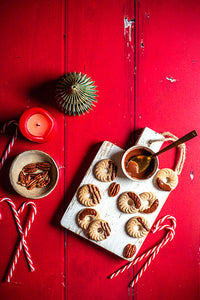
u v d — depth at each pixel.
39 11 0.72
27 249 0.70
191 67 0.76
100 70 0.74
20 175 0.68
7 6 0.72
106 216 0.70
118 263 0.73
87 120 0.73
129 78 0.75
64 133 0.73
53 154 0.72
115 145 0.71
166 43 0.76
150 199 0.71
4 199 0.69
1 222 0.71
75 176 0.73
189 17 0.76
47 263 0.72
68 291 0.72
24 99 0.72
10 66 0.72
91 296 0.73
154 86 0.75
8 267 0.71
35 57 0.72
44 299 0.72
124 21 0.75
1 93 0.71
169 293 0.75
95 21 0.74
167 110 0.75
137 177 0.68
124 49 0.75
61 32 0.73
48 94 0.72
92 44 0.74
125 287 0.74
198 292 0.75
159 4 0.76
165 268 0.75
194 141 0.76
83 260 0.73
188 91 0.76
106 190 0.70
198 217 0.76
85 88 0.65
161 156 0.75
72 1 0.73
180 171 0.74
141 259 0.73
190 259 0.75
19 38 0.72
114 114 0.74
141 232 0.70
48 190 0.68
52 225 0.72
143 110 0.75
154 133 0.71
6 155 0.70
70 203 0.70
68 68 0.73
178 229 0.75
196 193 0.76
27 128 0.66
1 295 0.71
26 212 0.71
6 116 0.71
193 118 0.76
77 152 0.73
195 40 0.76
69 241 0.72
